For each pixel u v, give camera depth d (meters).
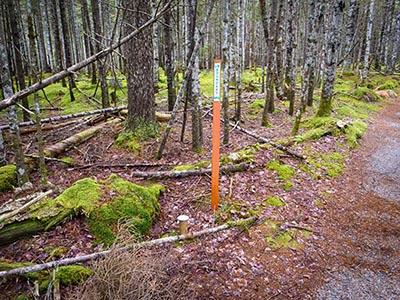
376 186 6.87
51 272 3.60
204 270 3.97
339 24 10.49
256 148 7.83
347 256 4.49
